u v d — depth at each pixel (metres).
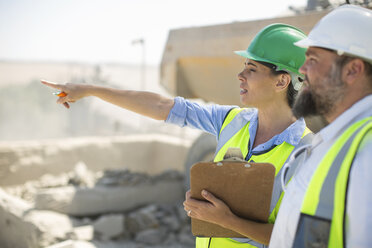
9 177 6.38
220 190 1.27
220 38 4.68
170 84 5.66
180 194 5.68
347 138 0.94
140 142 7.82
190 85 5.60
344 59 0.98
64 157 6.95
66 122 23.25
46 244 3.78
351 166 0.90
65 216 4.55
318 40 1.03
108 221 4.60
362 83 0.98
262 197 1.26
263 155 1.46
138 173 5.69
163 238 4.69
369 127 0.90
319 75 1.02
